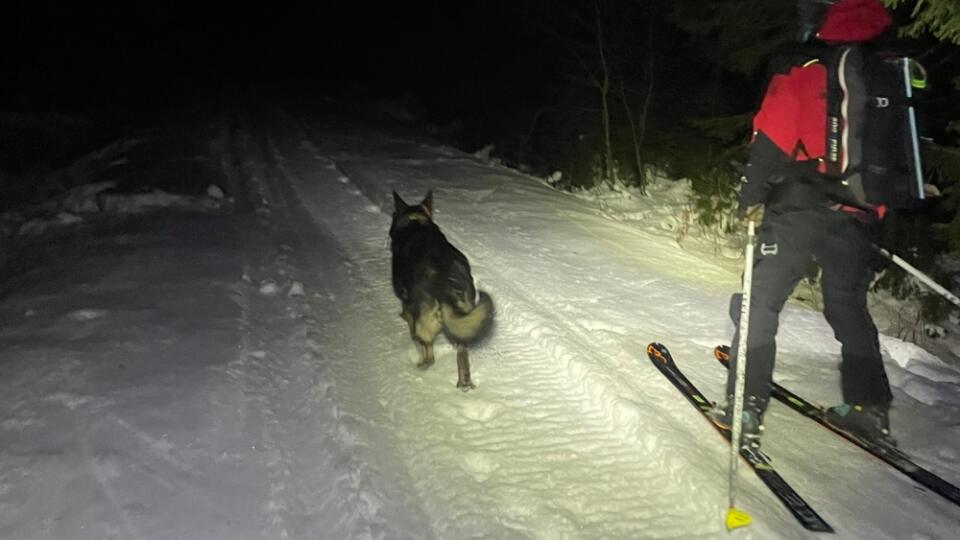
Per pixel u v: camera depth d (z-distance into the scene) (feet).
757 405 9.52
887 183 8.48
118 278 15.96
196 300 14.65
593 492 9.01
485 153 36.14
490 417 10.90
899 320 19.94
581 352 12.36
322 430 10.27
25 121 44.21
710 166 29.43
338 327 13.99
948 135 22.77
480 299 11.80
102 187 24.67
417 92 64.90
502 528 8.37
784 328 14.35
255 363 12.09
